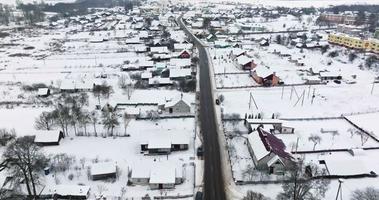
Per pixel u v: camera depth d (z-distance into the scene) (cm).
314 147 8862
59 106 10862
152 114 10738
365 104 12006
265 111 11256
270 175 7681
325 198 6812
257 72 14225
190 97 12406
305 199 6506
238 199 6869
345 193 6994
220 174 7762
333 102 12194
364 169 7688
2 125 10200
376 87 13738
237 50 18075
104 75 15075
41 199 6819
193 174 7769
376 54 18450
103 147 8962
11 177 7131
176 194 7062
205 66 16412
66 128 9612
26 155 7562
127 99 12019
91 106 11562
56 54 19325
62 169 7850
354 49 19662
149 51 19612
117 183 7469
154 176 7338
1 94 12875
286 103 12025
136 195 7006
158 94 12425
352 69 16238
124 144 9138
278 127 9875
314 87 13712
